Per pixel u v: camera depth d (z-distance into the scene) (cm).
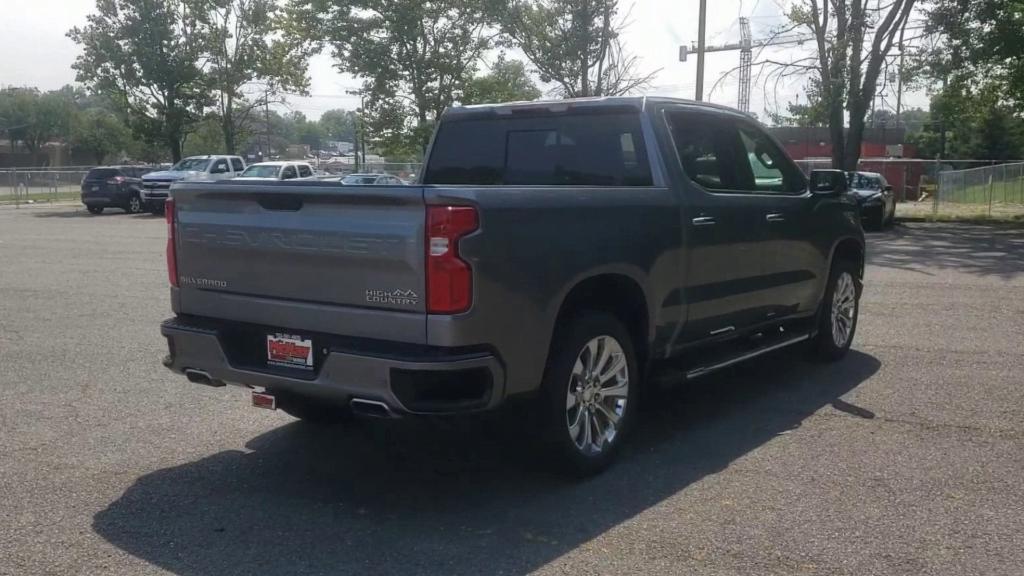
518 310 471
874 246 2008
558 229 494
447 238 441
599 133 627
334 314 475
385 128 3412
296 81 4047
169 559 431
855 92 2708
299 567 421
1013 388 728
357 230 462
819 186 746
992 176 3145
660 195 580
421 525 470
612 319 538
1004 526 463
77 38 3753
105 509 491
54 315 1068
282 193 488
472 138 691
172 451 588
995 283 1351
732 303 652
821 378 769
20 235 2308
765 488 517
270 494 514
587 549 439
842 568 418
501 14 2933
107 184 3391
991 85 3166
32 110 7250
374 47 3288
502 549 440
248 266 510
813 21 2691
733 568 418
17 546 445
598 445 541
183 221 540
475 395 462
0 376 780
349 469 556
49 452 585
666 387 600
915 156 6481
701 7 2431
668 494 510
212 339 519
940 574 412
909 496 504
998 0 2612
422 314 448
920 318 1043
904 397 706
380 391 453
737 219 645
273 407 513
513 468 555
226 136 4053
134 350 879
